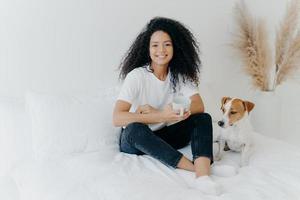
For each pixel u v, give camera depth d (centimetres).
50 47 198
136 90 170
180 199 117
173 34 176
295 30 240
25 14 189
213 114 218
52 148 164
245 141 161
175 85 181
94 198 121
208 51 262
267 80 260
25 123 173
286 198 121
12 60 189
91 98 188
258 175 141
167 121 157
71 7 201
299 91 246
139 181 130
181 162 146
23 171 154
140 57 185
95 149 171
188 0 245
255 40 255
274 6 253
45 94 178
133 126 154
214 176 144
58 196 124
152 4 229
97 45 213
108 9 213
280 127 264
